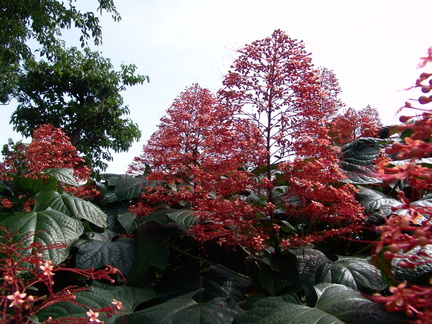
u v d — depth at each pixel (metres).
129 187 4.50
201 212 2.97
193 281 3.38
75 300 2.67
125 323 2.43
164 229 3.76
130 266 3.46
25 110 22.42
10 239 2.30
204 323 2.38
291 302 2.29
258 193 2.99
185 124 4.28
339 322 1.95
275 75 2.99
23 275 2.63
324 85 5.48
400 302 1.13
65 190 4.39
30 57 18.33
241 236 2.90
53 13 17.33
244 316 2.20
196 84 4.46
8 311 2.15
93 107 22.70
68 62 21.36
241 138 3.01
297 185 2.71
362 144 3.81
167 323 2.37
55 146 4.36
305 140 2.83
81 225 3.29
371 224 3.20
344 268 2.67
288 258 2.98
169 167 4.20
